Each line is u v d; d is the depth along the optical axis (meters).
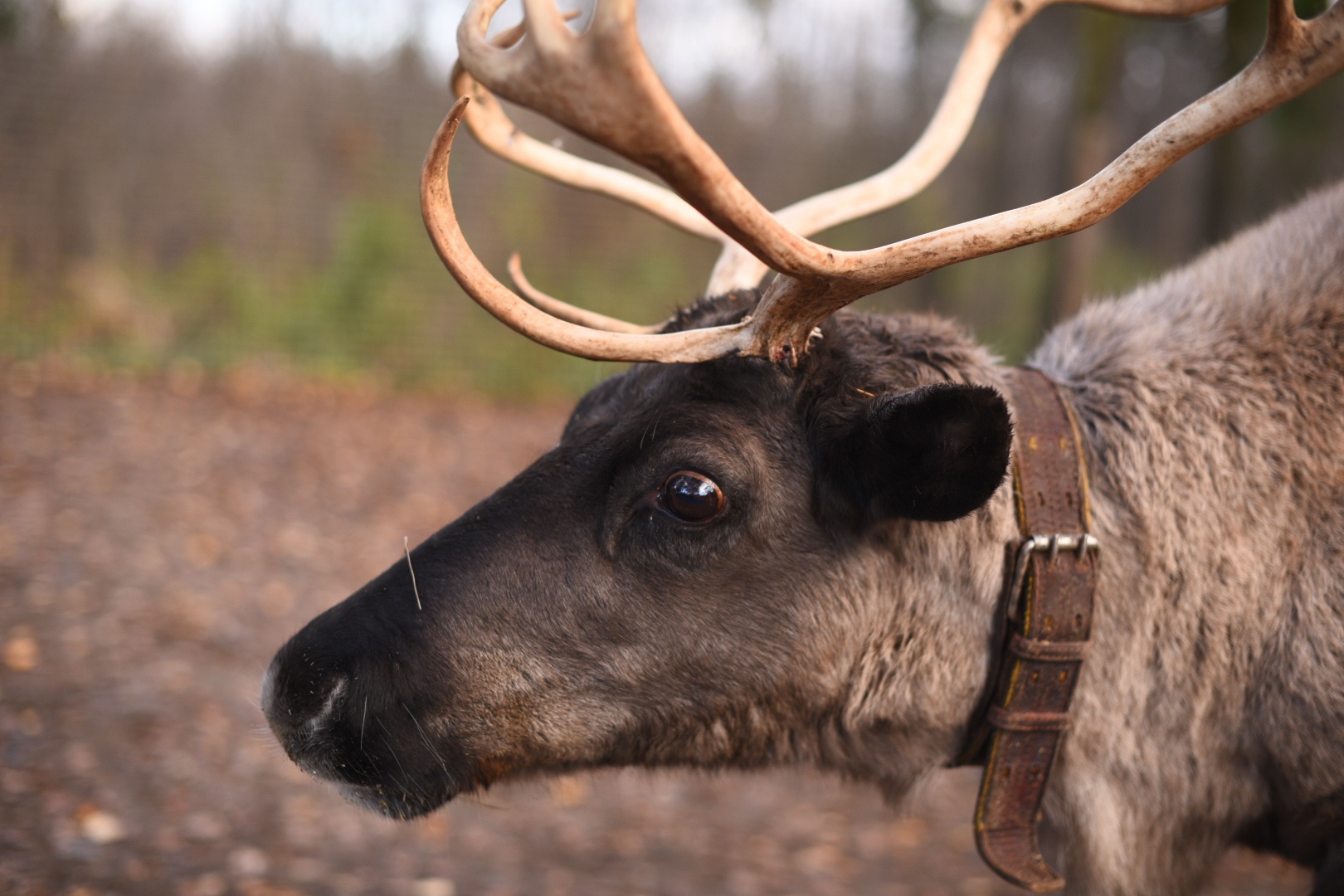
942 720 2.35
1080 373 2.53
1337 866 2.21
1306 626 2.22
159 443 8.50
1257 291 2.52
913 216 13.29
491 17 1.62
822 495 2.20
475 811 4.29
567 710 2.26
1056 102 13.97
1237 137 10.62
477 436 9.95
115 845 3.47
